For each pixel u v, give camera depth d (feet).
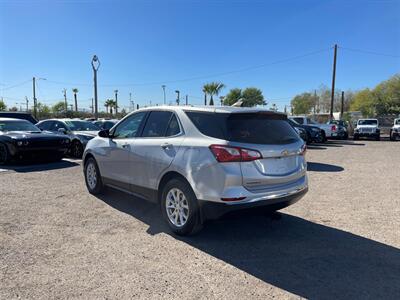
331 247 13.73
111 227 15.83
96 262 12.23
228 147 12.78
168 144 14.94
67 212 18.06
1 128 36.68
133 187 17.39
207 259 12.57
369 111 165.37
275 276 11.32
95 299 9.86
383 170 32.68
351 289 10.50
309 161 39.91
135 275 11.31
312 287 10.61
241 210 12.83
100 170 20.56
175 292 10.28
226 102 142.92
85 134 40.55
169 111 15.97
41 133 36.04
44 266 11.88
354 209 19.04
